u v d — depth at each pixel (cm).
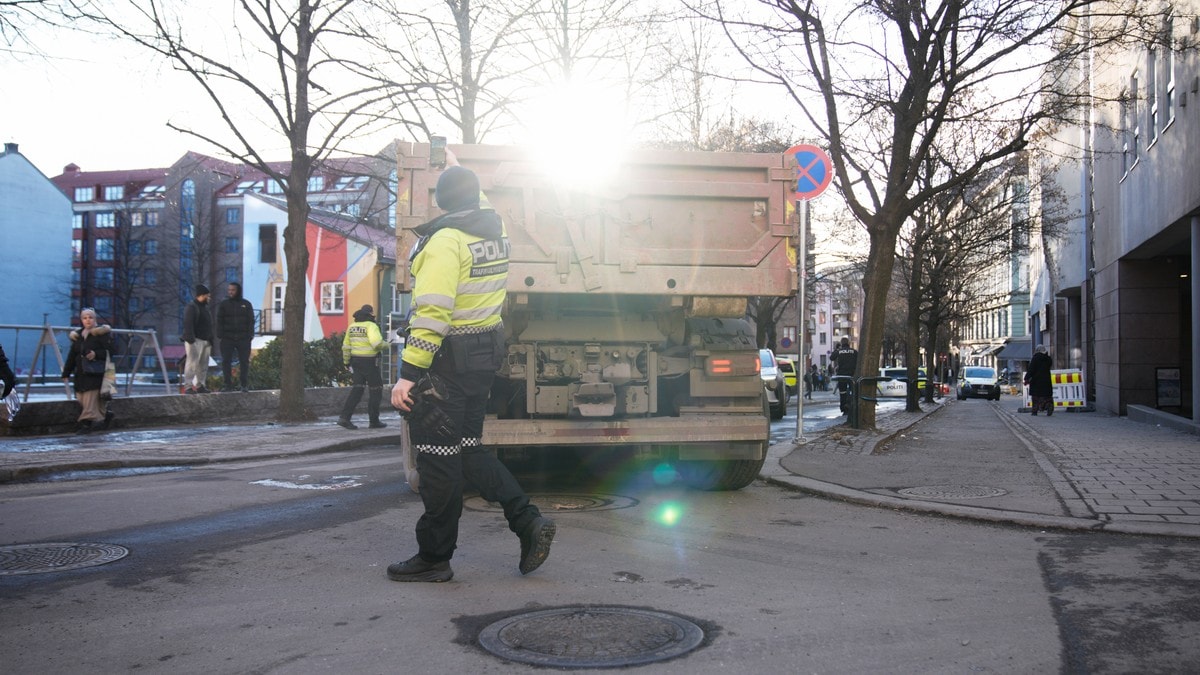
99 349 1298
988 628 362
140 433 1289
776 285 656
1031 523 579
